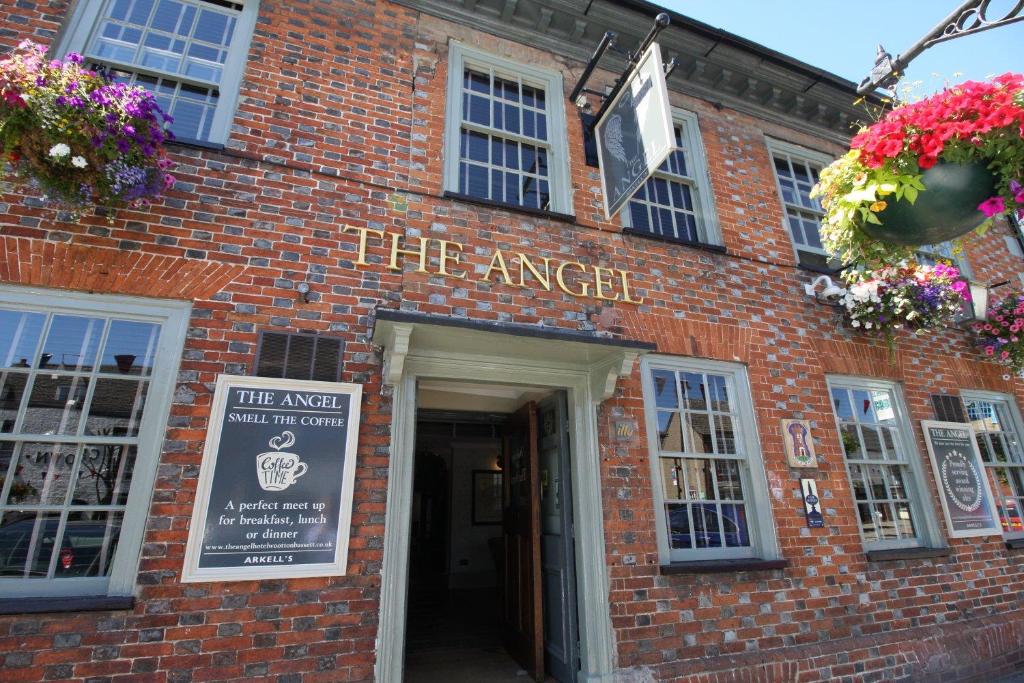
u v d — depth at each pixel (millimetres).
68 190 3258
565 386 4531
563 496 4473
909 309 5418
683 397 4938
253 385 3561
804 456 4988
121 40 4410
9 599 2867
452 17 5504
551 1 5672
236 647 3129
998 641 5074
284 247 4008
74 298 3463
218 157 4082
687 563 4344
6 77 2910
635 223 5676
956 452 5785
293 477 3463
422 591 9195
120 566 3080
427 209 4555
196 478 3311
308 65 4688
